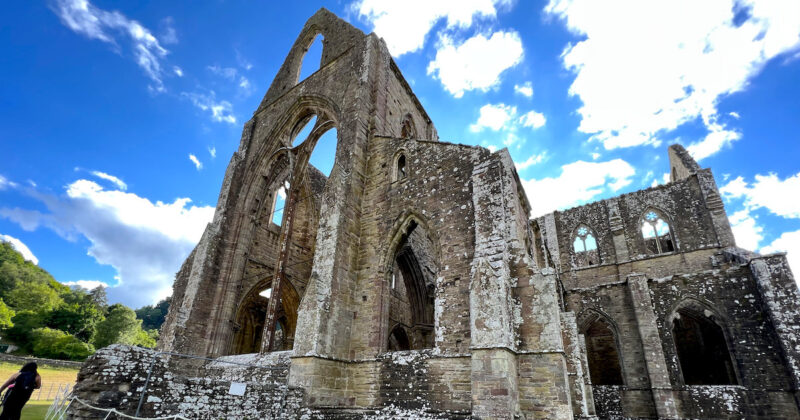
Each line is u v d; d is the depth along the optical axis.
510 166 16.70
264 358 17.83
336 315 16.53
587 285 32.78
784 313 18.52
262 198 27.81
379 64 25.28
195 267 23.83
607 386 22.20
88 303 71.25
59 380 31.78
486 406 11.98
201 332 22.14
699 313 21.42
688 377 27.41
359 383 15.79
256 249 26.69
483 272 13.84
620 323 23.30
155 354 10.56
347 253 18.30
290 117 28.41
